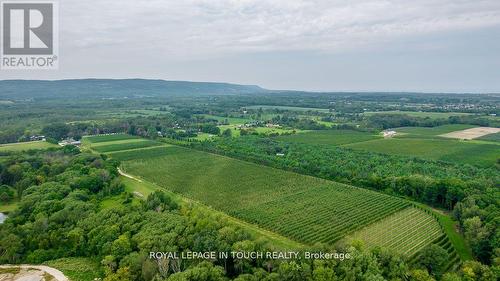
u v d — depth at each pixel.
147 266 94.94
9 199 165.50
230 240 103.94
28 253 113.88
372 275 86.94
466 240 119.06
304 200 156.62
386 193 169.88
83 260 111.06
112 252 103.50
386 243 118.06
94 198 151.38
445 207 153.25
